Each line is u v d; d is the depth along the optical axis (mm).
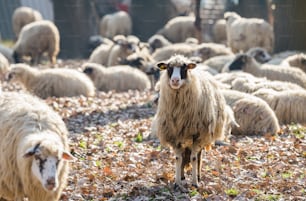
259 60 27688
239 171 12672
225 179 12180
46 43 32562
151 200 10984
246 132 16328
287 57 27359
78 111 18797
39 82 22516
